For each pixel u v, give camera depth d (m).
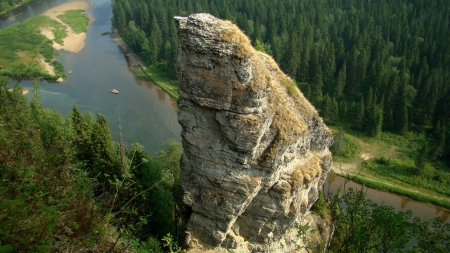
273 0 130.38
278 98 27.27
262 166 26.81
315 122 32.12
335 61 93.44
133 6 132.12
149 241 27.22
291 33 105.25
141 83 95.88
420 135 75.12
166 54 100.62
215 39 23.38
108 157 37.50
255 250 31.73
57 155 19.09
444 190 61.28
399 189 61.34
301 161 31.47
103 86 92.88
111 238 16.47
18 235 12.67
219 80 24.34
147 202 33.16
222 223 28.83
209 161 27.17
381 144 73.50
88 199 16.48
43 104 81.81
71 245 14.11
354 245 19.89
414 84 82.75
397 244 18.73
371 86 80.69
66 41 119.50
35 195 14.31
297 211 30.72
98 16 148.88
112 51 115.69
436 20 107.19
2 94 24.16
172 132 74.25
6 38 109.25
